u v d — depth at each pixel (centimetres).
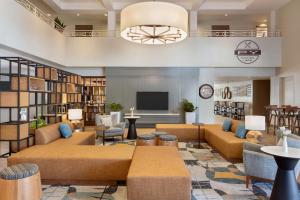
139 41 651
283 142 333
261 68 1114
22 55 774
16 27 663
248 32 1282
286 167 311
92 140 636
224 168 475
